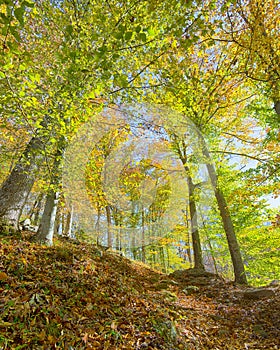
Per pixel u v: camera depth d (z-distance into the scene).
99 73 3.15
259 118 7.42
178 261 15.68
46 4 3.83
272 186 6.40
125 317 3.39
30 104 3.33
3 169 6.30
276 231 9.52
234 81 6.66
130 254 12.36
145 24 3.18
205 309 5.48
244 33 5.02
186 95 5.54
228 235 8.53
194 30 2.85
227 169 10.38
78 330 2.71
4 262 3.68
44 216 5.41
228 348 3.65
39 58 4.29
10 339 2.21
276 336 4.05
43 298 3.04
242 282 7.80
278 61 5.02
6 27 2.07
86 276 4.36
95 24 3.36
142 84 4.46
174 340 3.25
